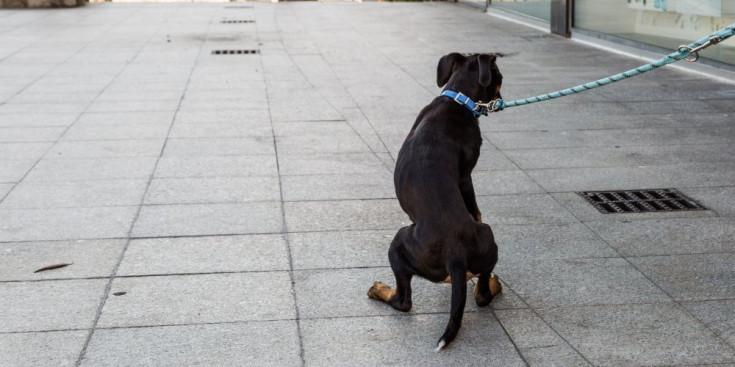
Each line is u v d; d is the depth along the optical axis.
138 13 19.06
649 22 11.93
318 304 4.39
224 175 6.70
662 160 7.02
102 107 9.16
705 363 3.76
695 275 4.72
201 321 4.21
